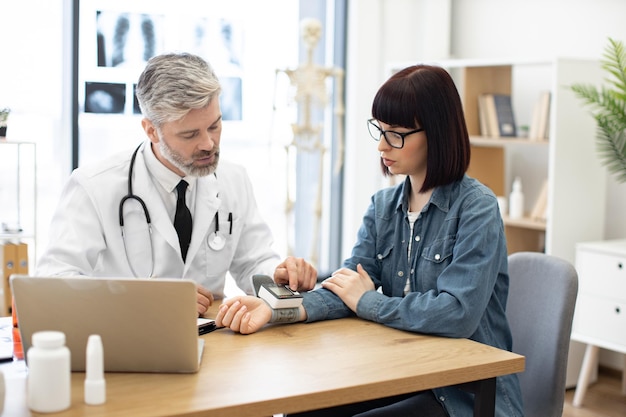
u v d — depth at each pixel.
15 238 3.47
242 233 2.40
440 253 1.98
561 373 2.08
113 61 4.07
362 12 4.82
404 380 1.55
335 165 4.98
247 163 4.61
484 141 4.03
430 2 4.82
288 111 4.68
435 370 1.60
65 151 4.02
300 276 2.08
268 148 4.61
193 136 2.00
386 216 2.15
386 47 4.93
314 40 4.43
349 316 2.03
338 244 5.06
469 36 4.83
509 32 4.54
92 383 1.35
